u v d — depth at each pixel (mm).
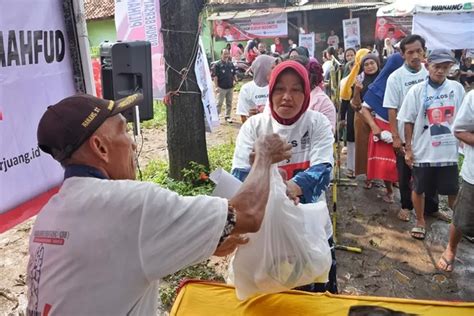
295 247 1792
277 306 1936
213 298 2041
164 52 5172
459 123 3379
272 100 2281
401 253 4195
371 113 5020
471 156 3387
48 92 2518
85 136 1271
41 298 1216
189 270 3771
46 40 2480
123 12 5723
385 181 5289
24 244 4387
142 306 1259
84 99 1326
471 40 10828
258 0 20094
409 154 4242
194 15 5062
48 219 1261
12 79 2270
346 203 5305
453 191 4156
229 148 7629
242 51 19172
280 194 1774
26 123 2375
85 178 1277
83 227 1192
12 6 2240
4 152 2250
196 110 5289
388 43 14195
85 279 1175
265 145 1597
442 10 10766
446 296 3551
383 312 1854
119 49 3115
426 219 4840
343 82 5707
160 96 5805
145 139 9008
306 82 2240
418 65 4473
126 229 1185
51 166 2564
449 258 3873
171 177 5457
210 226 1241
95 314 1172
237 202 1366
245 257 1811
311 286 2316
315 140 2277
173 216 1214
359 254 4191
